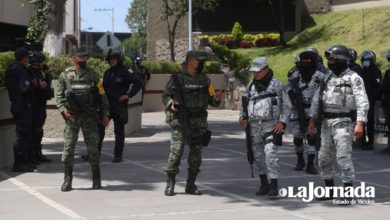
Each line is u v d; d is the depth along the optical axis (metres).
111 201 8.01
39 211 7.42
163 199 8.16
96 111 8.62
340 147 7.79
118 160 11.38
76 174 10.05
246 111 8.38
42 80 10.66
